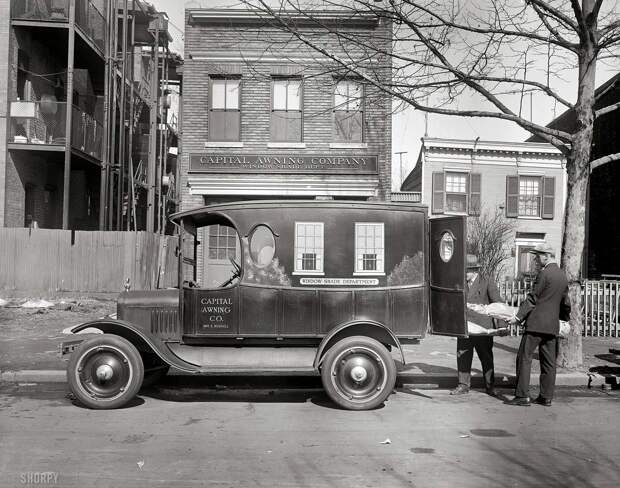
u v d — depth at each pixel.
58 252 16.55
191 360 7.29
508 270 26.03
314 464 4.98
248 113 16.56
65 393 7.69
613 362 9.80
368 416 6.70
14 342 10.58
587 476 4.73
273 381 8.54
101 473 4.69
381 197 16.52
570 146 9.58
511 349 11.36
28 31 18.53
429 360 9.95
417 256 7.23
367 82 10.73
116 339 6.86
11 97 17.55
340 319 7.12
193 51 16.50
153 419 6.47
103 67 22.03
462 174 26.28
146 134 28.25
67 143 17.69
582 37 8.98
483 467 4.95
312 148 16.52
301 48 16.25
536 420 6.61
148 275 17.56
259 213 7.18
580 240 9.24
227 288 7.12
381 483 4.54
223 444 5.55
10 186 17.53
